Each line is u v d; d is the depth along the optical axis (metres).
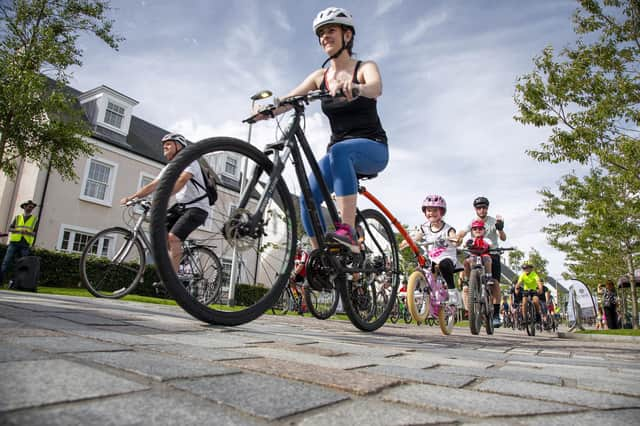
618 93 7.09
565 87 7.35
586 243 12.62
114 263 5.05
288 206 2.41
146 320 2.11
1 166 9.84
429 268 4.23
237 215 2.15
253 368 1.03
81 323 1.69
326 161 2.86
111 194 15.66
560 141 7.52
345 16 2.63
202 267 4.03
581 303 10.26
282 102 2.39
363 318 3.25
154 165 17.36
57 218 14.05
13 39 9.79
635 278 13.59
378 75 2.51
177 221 3.56
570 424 0.72
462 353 2.01
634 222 8.84
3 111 9.44
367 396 0.85
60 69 10.07
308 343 1.78
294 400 0.76
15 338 1.14
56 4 9.94
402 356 1.65
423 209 4.85
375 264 3.28
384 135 2.84
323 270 2.56
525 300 7.91
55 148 10.18
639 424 0.74
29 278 7.00
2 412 0.56
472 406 0.81
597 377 1.33
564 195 10.45
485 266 5.11
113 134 16.80
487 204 6.12
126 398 0.68
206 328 1.99
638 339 6.44
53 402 0.61
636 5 7.03
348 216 2.56
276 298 2.30
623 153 7.36
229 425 0.60
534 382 1.16
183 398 0.72
